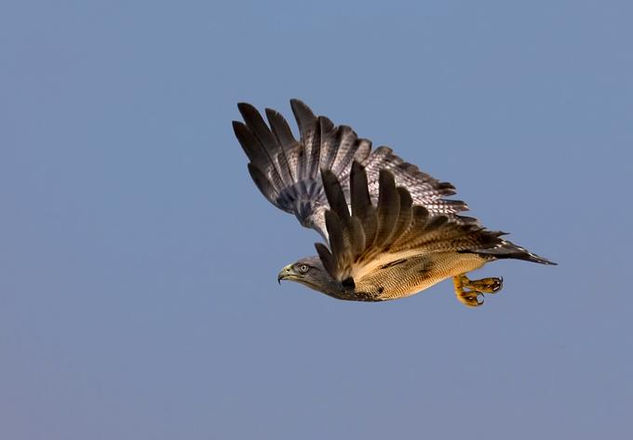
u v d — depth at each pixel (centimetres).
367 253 1214
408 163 1546
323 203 1530
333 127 1565
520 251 1350
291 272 1421
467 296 1546
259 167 1561
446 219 1183
